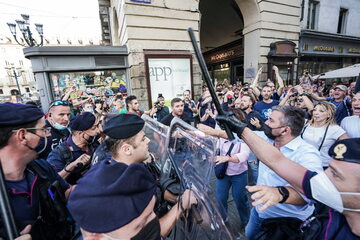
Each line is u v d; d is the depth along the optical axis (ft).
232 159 5.77
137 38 17.60
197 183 3.00
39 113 3.05
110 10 32.86
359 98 7.15
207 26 39.40
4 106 2.67
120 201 1.88
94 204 1.84
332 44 34.76
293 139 4.32
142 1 17.10
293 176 2.74
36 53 16.47
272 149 2.94
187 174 3.12
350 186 2.27
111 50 18.56
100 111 13.39
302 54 30.40
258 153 2.98
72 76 18.49
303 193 2.69
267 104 11.51
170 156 3.41
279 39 25.26
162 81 18.75
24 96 65.87
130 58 18.17
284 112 4.24
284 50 25.14
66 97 11.83
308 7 31.73
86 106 12.96
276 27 24.67
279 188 3.21
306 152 3.99
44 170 3.58
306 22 31.73
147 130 4.79
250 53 25.64
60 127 6.65
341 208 2.38
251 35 25.16
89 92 19.15
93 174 2.16
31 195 3.02
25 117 2.79
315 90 18.88
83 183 2.08
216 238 2.50
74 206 1.91
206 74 2.79
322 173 2.57
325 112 6.95
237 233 6.73
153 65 18.21
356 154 2.27
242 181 6.51
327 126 7.00
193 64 20.03
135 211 1.94
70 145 5.43
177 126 3.62
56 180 3.73
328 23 34.09
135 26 17.37
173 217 2.81
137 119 2.81
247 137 3.02
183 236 2.77
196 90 20.52
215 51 42.70
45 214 3.14
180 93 19.62
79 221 1.89
